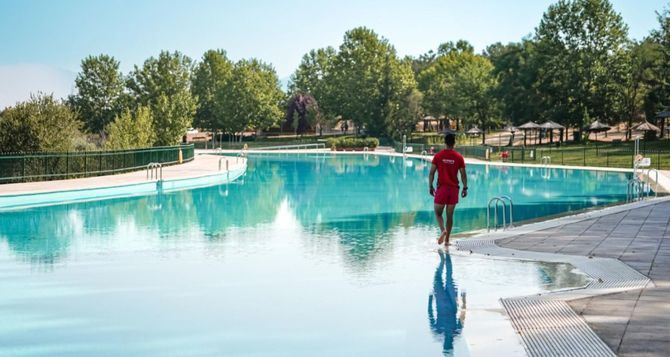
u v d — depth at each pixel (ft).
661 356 19.63
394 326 26.09
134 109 243.40
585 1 232.73
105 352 23.77
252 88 329.93
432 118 344.28
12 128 109.29
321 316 27.91
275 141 346.74
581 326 23.40
